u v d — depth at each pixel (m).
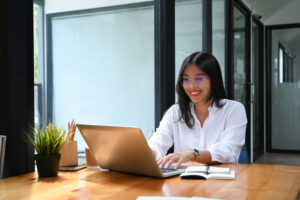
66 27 1.75
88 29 1.88
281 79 5.86
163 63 2.32
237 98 4.13
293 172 1.30
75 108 1.78
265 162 4.98
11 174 1.29
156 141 1.84
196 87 1.69
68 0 1.77
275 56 5.86
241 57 4.32
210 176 1.21
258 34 5.72
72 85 1.76
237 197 0.96
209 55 1.74
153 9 2.28
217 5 3.34
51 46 1.67
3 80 1.29
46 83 1.63
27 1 1.37
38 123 1.58
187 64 1.71
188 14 2.66
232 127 1.71
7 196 0.99
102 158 1.36
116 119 2.04
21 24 1.34
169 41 2.33
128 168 1.30
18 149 1.32
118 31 2.05
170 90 2.34
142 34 2.21
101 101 1.95
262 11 5.45
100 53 1.94
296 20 5.65
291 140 5.86
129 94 2.13
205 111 1.81
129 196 0.99
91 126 1.29
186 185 1.12
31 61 1.39
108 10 1.99
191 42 2.71
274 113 5.93
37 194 1.01
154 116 2.33
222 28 3.53
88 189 1.07
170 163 1.37
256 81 5.60
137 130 1.12
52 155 1.25
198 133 1.80
